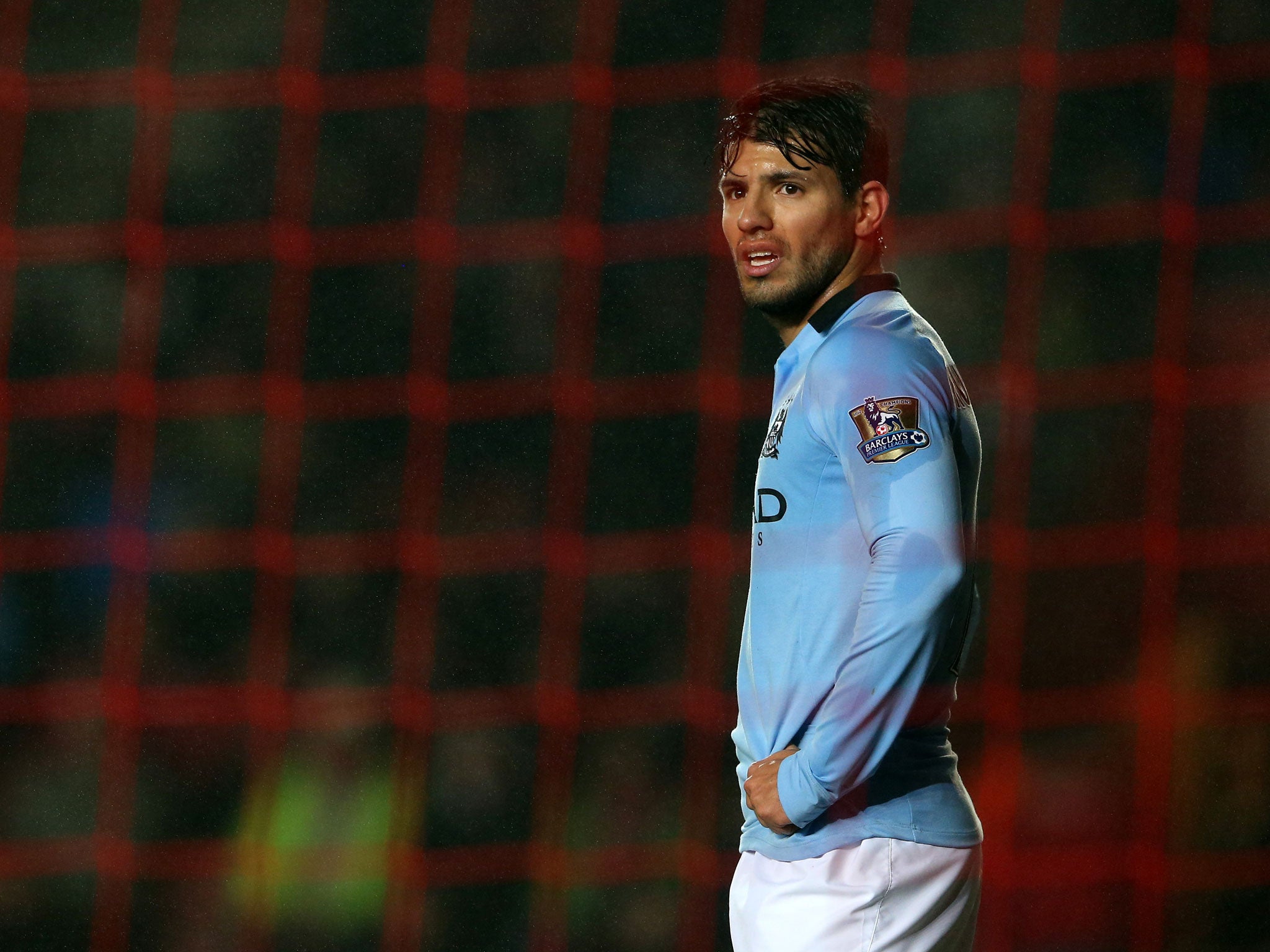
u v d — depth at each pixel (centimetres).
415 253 1978
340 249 1978
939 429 617
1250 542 1744
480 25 1992
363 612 1867
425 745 1725
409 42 1998
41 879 1557
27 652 1812
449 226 1984
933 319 1902
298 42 2017
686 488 1883
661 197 1966
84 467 1925
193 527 1902
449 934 1516
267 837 1625
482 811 1669
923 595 593
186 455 1933
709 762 1714
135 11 2023
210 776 1688
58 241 1961
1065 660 1716
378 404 1947
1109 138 1894
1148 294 1881
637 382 1931
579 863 1600
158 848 1611
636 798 1678
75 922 1524
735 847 1617
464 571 1888
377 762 1723
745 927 665
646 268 1955
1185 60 1895
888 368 622
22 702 1739
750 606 676
